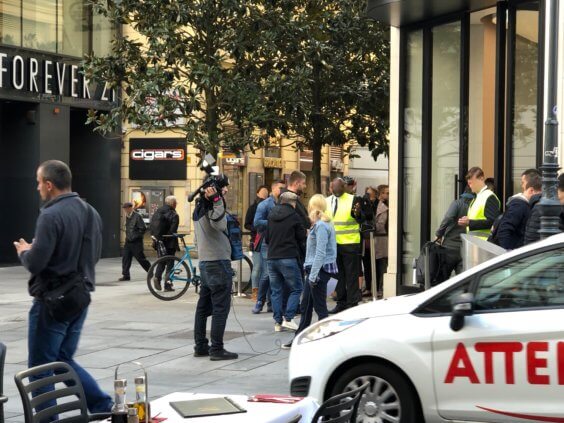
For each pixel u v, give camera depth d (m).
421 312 6.88
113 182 30.06
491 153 15.48
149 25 18.88
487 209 12.10
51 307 6.88
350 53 22.70
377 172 42.28
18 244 6.98
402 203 16.80
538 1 13.95
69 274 6.98
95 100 27.83
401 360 6.79
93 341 12.37
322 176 39.84
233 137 19.16
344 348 6.99
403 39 16.80
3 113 26.45
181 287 17.66
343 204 14.73
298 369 7.23
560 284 6.49
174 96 18.58
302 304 11.76
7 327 13.96
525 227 10.02
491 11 15.29
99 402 7.16
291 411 4.75
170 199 18.09
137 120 18.53
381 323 6.93
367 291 17.31
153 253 30.97
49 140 26.44
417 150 16.62
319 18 20.69
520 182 14.41
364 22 21.92
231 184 33.16
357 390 4.76
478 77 15.59
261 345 11.93
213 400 4.93
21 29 25.53
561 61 13.19
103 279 21.97
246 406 4.83
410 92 16.78
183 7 18.19
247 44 18.86
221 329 10.91
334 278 11.95
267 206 15.04
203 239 10.84
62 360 7.13
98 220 7.24
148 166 30.75
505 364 6.46
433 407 6.71
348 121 24.84
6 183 26.53
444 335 6.67
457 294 6.79
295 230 12.85
